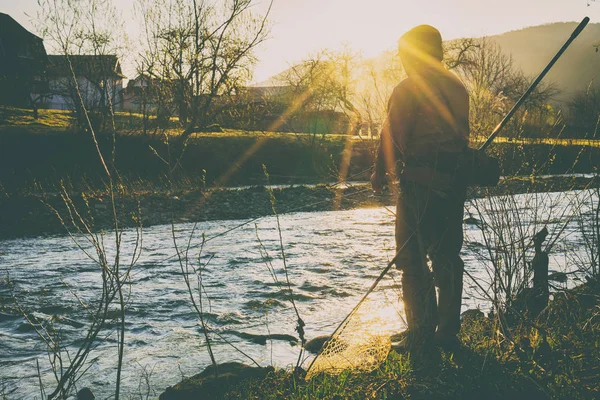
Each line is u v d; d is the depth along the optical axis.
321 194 19.72
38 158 26.00
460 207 3.36
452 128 3.34
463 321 4.36
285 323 5.39
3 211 14.95
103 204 16.34
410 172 3.33
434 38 3.45
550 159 4.07
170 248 10.82
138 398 3.63
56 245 12.01
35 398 3.68
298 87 41.94
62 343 4.93
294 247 10.52
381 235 12.35
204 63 29.34
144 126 27.77
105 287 2.80
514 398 2.74
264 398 3.05
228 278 7.70
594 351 3.24
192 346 4.77
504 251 3.95
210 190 20.78
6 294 6.97
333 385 3.05
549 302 4.23
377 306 5.49
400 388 2.89
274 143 34.72
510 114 3.38
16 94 43.28
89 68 25.23
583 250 5.57
